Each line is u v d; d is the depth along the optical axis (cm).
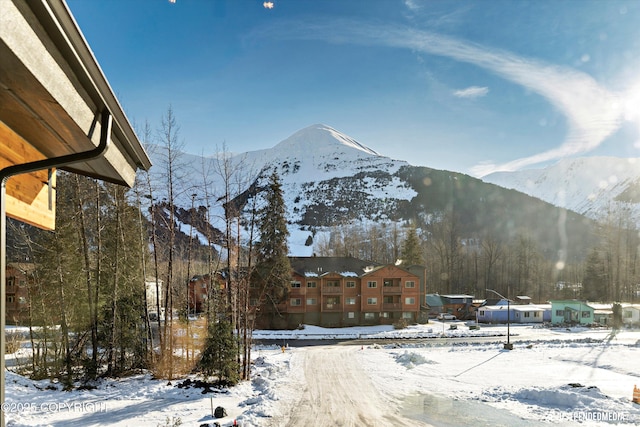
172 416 1614
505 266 8625
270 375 2447
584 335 4719
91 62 209
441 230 9844
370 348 3597
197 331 2623
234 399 1902
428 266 8294
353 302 5031
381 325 5041
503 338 4409
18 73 175
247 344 2741
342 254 8319
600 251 7681
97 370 2309
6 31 147
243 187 3238
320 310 4897
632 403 1831
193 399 1878
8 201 310
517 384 2259
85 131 243
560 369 2675
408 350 3447
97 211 2241
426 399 1956
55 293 2394
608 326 5522
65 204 2327
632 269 7488
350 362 2902
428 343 3944
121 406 1745
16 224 2320
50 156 325
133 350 2584
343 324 4950
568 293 7975
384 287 5100
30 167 220
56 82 196
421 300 5547
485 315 5969
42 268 2369
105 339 2419
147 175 2280
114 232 2547
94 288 2444
